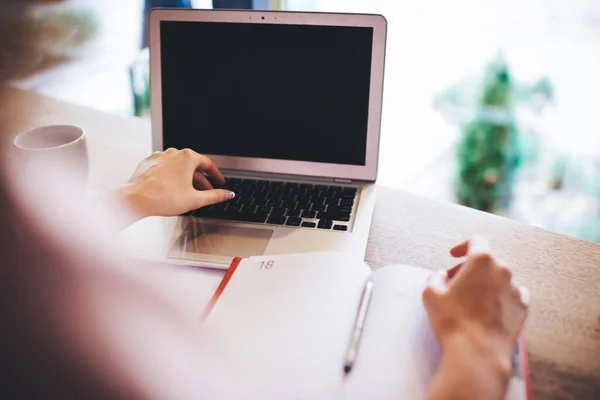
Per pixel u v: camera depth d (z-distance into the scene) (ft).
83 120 3.63
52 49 4.48
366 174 2.80
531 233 2.53
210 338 1.71
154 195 2.38
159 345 1.25
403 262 2.34
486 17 5.35
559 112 5.44
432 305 1.66
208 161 2.70
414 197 2.83
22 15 2.66
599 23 4.96
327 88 2.73
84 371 1.15
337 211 2.60
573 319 2.01
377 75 2.66
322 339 1.70
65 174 2.41
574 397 1.70
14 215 1.13
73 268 1.15
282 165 2.87
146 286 1.29
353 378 1.57
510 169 5.80
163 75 2.90
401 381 1.54
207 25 2.79
